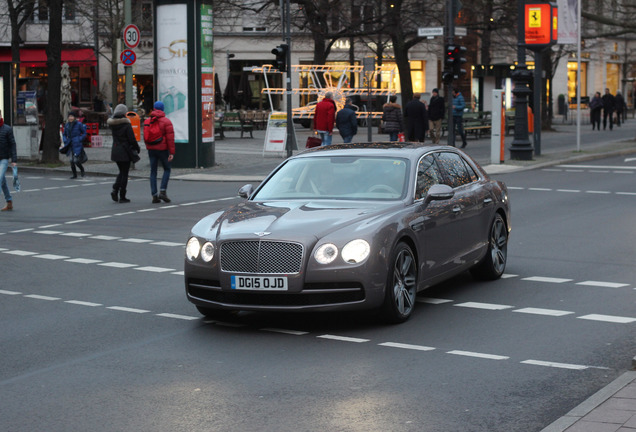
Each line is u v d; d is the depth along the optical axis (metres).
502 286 15.31
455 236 14.18
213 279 12.27
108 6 67.44
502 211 16.12
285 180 14.12
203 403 9.17
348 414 8.75
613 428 7.79
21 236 22.17
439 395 9.35
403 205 13.09
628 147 49.16
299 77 84.50
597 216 24.05
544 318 12.93
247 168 39.53
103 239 21.52
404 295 12.76
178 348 11.51
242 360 10.86
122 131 28.80
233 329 12.52
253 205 13.50
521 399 9.18
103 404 9.20
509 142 58.25
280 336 12.05
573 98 104.12
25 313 13.85
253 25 84.12
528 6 42.59
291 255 11.87
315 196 13.61
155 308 14.02
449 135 39.59
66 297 15.04
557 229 21.83
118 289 15.64
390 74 75.19
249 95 73.81
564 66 103.00
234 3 63.06
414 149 14.38
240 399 9.30
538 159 41.94
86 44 76.19
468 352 11.09
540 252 18.67
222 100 77.31
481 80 70.00
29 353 11.38
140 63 80.81
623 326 12.38
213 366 10.61
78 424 8.59
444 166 14.72
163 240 21.23
